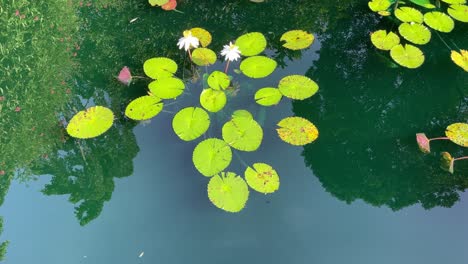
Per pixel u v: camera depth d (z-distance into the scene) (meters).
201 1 3.65
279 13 3.62
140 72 3.10
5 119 2.86
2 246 2.26
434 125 2.83
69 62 3.20
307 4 3.68
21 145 2.73
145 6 3.63
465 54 3.04
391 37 3.14
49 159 2.64
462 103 2.97
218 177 2.30
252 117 2.59
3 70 3.15
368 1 3.66
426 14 3.30
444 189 2.50
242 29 3.46
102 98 2.91
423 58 3.01
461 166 2.59
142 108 2.65
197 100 2.78
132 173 2.51
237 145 2.42
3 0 3.56
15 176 2.59
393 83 3.09
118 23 3.50
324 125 2.78
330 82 3.05
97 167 2.56
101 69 3.14
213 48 3.28
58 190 2.50
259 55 3.18
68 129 2.58
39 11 3.54
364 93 3.02
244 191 2.26
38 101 2.94
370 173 2.55
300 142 2.52
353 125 2.81
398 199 2.46
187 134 2.48
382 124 2.82
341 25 3.50
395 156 2.65
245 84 2.88
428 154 2.65
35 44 3.32
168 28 3.46
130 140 2.64
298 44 3.10
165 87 2.76
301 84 2.77
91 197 2.46
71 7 3.60
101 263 2.18
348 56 3.24
